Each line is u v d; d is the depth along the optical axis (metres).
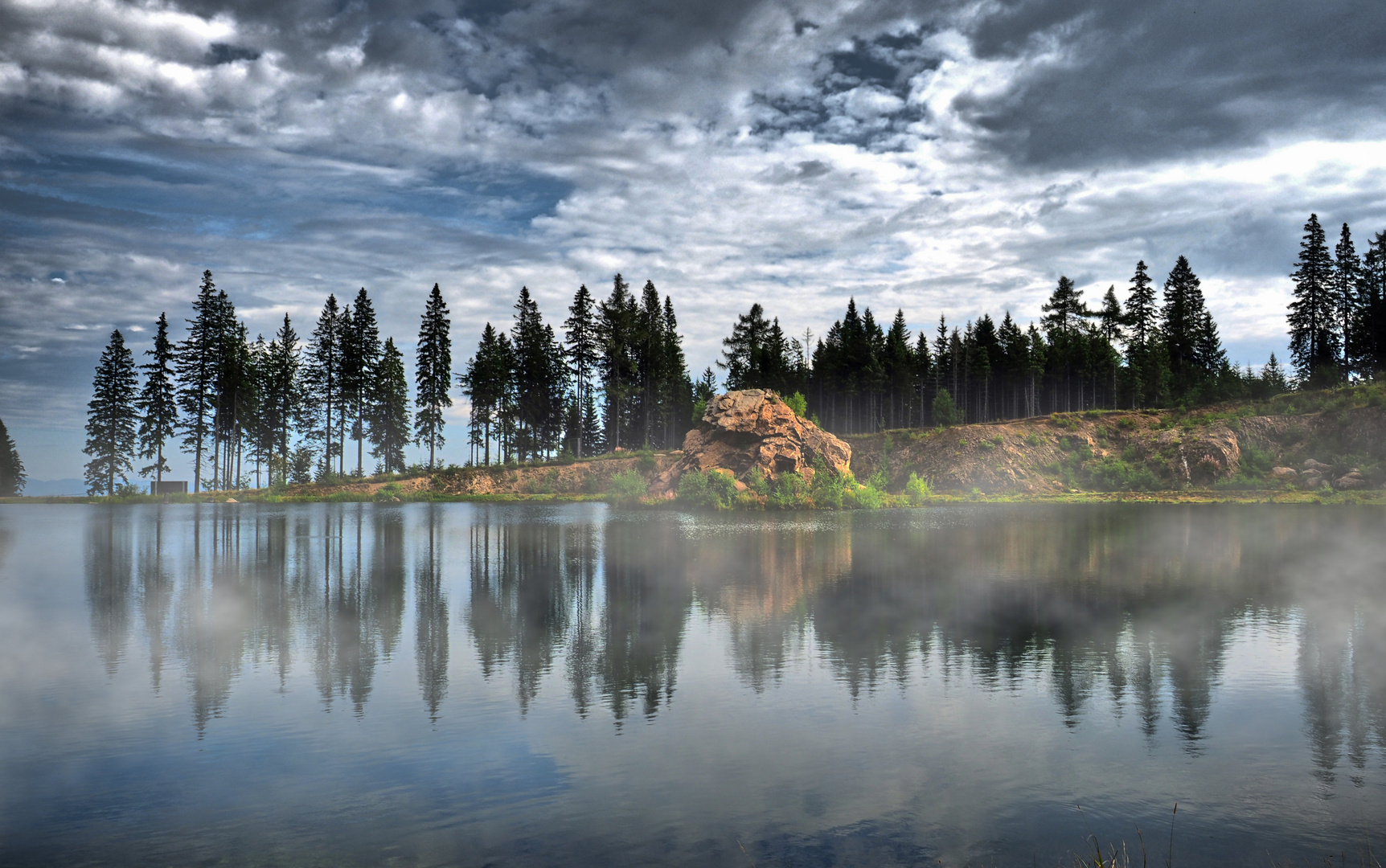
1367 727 11.46
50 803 9.11
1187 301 109.50
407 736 11.20
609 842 8.11
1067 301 113.50
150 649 16.22
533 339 103.56
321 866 7.61
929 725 11.58
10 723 11.74
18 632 17.77
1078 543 35.81
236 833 8.33
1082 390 112.19
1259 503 63.19
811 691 13.19
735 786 9.48
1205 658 15.17
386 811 8.88
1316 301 95.94
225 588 23.95
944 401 103.94
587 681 13.89
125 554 32.78
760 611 20.05
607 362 103.56
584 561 30.19
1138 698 12.81
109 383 88.75
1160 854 7.82
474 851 7.90
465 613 19.84
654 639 16.95
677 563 29.36
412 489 84.50
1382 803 8.99
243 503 77.50
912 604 20.98
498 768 10.05
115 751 10.67
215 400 89.44
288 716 12.07
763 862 7.64
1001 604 20.81
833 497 65.88
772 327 124.38
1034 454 84.62
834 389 113.56
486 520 52.59
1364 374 93.62
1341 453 72.00
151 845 8.09
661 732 11.33
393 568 28.16
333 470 96.06
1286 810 8.81
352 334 94.69
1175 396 102.19
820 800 9.10
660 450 103.38
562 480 86.50
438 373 97.94
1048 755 10.41
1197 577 25.50
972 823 8.52
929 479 85.56
